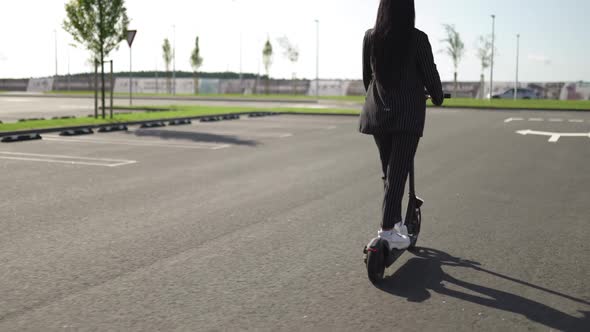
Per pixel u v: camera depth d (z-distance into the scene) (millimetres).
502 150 11766
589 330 2971
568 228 5238
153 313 3150
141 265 4020
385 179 3924
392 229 3775
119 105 31000
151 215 5613
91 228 5086
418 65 3656
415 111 3656
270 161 9766
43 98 43406
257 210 5871
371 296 3449
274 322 3041
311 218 5539
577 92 51219
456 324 3037
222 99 45062
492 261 4191
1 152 10828
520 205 6277
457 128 17922
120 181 7617
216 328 2955
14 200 6312
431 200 6535
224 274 3844
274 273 3875
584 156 10836
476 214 5812
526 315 3164
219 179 7824
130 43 20125
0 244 4547
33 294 3430
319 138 14023
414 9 3617
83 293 3453
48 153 10727
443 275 3857
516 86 50500
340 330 2947
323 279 3760
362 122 3824
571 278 3807
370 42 3715
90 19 19031
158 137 14070
